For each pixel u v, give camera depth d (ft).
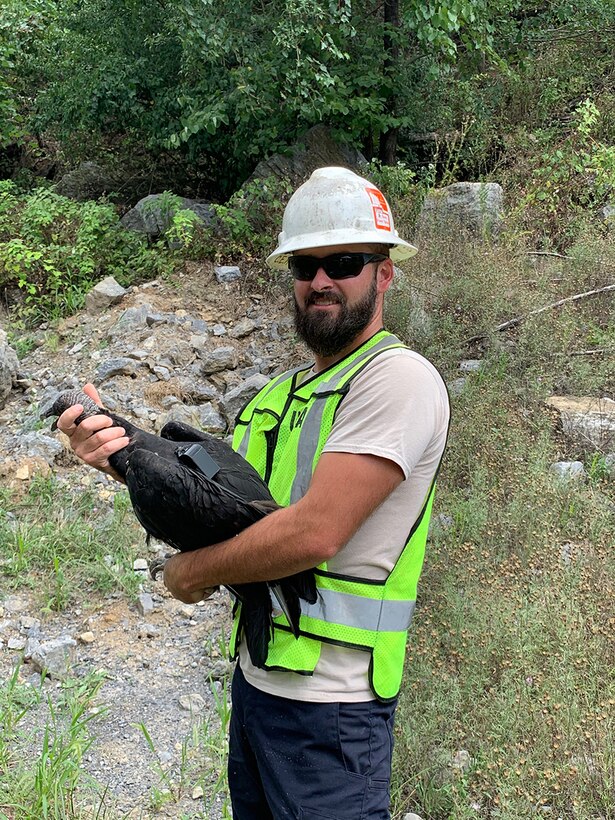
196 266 25.04
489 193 24.52
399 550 6.64
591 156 26.48
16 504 16.53
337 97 26.22
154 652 13.20
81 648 13.29
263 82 25.53
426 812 9.89
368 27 27.84
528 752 10.02
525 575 13.32
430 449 6.62
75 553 15.25
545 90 30.73
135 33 28.63
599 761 9.96
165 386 20.10
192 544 6.95
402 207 25.03
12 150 35.27
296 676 6.57
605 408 18.02
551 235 24.71
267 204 25.40
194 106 26.27
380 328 7.27
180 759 10.99
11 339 23.75
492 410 17.21
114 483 17.34
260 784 7.27
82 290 25.21
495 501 15.23
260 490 6.96
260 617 6.70
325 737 6.49
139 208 27.40
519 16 34.01
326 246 6.84
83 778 10.55
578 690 10.75
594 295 21.22
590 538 14.33
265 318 22.75
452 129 29.84
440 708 10.76
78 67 29.84
